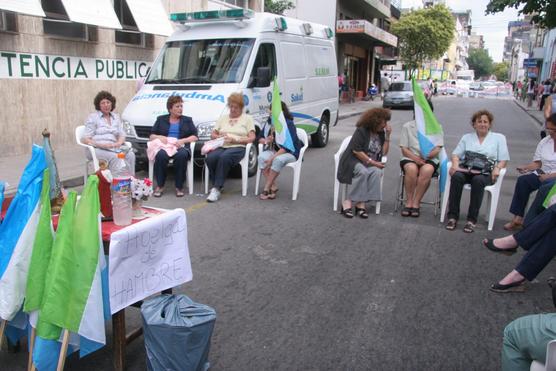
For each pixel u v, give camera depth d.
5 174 8.09
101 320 2.81
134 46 12.34
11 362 3.26
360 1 31.94
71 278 2.74
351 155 6.52
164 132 7.56
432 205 7.25
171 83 8.75
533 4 11.96
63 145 10.63
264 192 7.35
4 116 9.31
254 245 5.45
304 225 6.19
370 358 3.39
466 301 4.26
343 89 30.69
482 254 5.36
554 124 5.82
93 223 2.74
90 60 11.09
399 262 5.08
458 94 55.03
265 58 9.12
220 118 7.59
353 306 4.11
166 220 3.25
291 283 4.52
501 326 3.86
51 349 2.84
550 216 4.21
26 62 9.61
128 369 3.18
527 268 4.30
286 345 3.52
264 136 7.70
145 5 12.30
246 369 3.24
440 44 44.03
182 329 2.77
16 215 2.95
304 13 29.64
